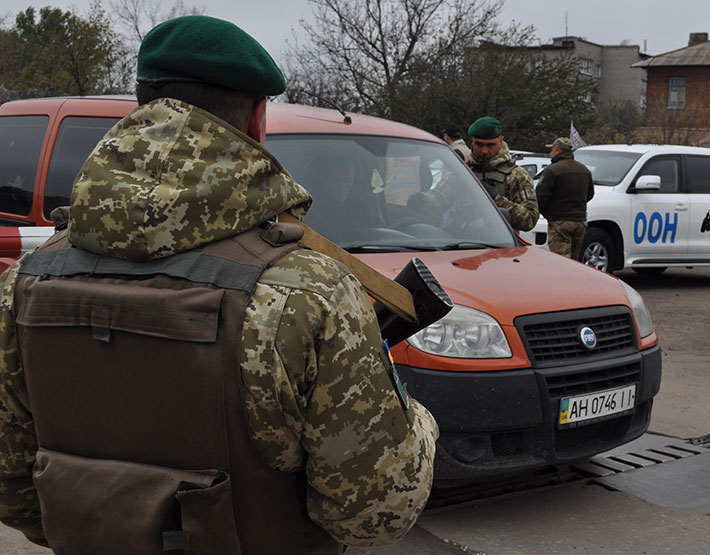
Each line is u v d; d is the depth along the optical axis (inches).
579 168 340.2
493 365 126.5
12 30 1699.1
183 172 46.3
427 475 49.5
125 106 169.0
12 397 53.9
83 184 48.2
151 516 46.7
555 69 1138.0
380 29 1314.0
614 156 416.5
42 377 50.6
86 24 1291.8
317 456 46.6
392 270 137.9
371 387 47.0
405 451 48.0
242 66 48.2
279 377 44.6
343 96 1318.9
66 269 50.4
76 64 1300.4
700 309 361.1
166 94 49.1
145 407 47.1
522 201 230.1
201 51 47.8
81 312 48.4
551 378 130.1
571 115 1123.3
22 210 171.6
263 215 47.9
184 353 45.7
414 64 1205.1
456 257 149.6
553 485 153.0
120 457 48.6
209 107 48.8
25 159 175.0
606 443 140.0
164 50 48.2
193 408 45.9
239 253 46.9
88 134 168.6
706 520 139.3
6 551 125.3
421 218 162.1
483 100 1109.7
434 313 55.7
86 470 48.8
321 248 51.9
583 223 343.0
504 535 130.3
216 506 46.0
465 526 133.1
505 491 148.5
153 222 46.0
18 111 183.8
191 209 46.1
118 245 47.0
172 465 47.2
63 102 176.1
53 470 50.1
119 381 47.7
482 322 128.3
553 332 133.4
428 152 175.5
